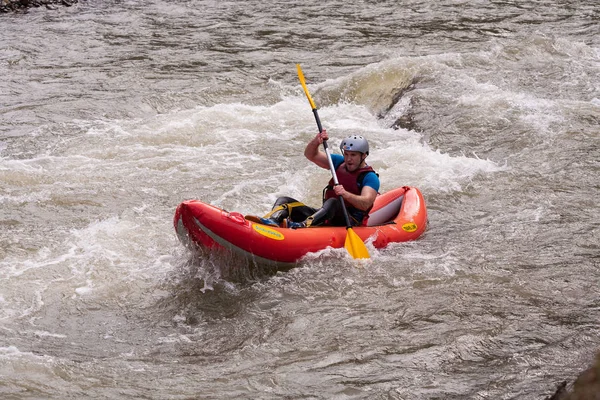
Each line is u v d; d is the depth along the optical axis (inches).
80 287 580.4
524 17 1485.0
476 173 805.2
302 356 480.7
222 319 537.6
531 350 474.9
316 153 656.4
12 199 750.5
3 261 620.1
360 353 480.1
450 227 682.8
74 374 461.1
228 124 971.3
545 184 767.7
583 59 1168.2
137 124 969.5
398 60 1148.5
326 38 1380.4
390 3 1628.9
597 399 269.0
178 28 1456.7
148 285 584.4
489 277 580.4
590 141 869.8
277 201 651.5
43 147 896.9
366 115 1029.8
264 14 1557.6
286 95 1089.4
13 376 455.2
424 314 527.8
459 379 444.8
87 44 1344.7
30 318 536.7
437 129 934.4
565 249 627.5
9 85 1125.1
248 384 449.1
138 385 449.7
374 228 639.8
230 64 1228.5
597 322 510.0
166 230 681.6
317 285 576.1
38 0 1608.0
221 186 785.6
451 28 1421.0
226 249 586.6
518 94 1023.0
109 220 703.1
